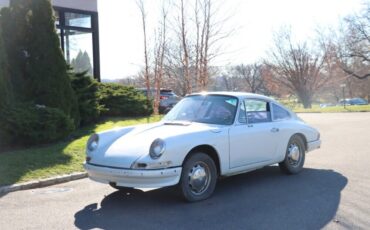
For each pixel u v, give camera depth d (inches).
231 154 259.4
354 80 2519.7
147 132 248.4
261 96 298.7
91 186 288.2
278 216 215.8
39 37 444.5
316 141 335.3
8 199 255.1
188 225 203.3
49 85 443.2
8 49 437.7
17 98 427.5
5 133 366.9
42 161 333.4
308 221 207.6
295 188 273.0
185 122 267.0
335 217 213.3
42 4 449.7
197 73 665.6
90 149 249.3
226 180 298.0
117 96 609.6
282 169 313.9
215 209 228.4
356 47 1731.1
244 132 268.4
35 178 297.4
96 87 548.7
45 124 381.4
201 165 244.2
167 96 848.9
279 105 313.0
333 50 1979.6
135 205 238.5
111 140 250.4
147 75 772.6
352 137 542.3
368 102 2532.0
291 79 2128.4
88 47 681.6
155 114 684.7
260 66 2869.1
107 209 231.8
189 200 238.7
